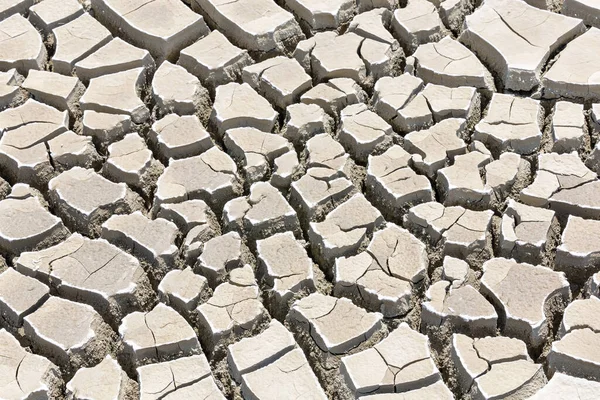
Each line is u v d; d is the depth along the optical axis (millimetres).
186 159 2186
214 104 2240
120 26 2344
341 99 2242
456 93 2236
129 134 2215
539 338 2037
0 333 2051
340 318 2045
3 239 2123
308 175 2162
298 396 2000
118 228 2121
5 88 2266
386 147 2201
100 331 2061
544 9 2357
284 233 2117
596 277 2070
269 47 2311
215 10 2338
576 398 1989
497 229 2123
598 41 2289
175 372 2020
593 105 2221
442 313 2043
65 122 2232
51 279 2090
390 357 2016
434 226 2109
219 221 2160
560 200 2129
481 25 2309
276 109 2262
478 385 1993
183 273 2086
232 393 2027
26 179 2193
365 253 2094
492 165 2164
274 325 2045
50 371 2029
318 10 2330
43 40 2355
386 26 2340
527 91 2260
